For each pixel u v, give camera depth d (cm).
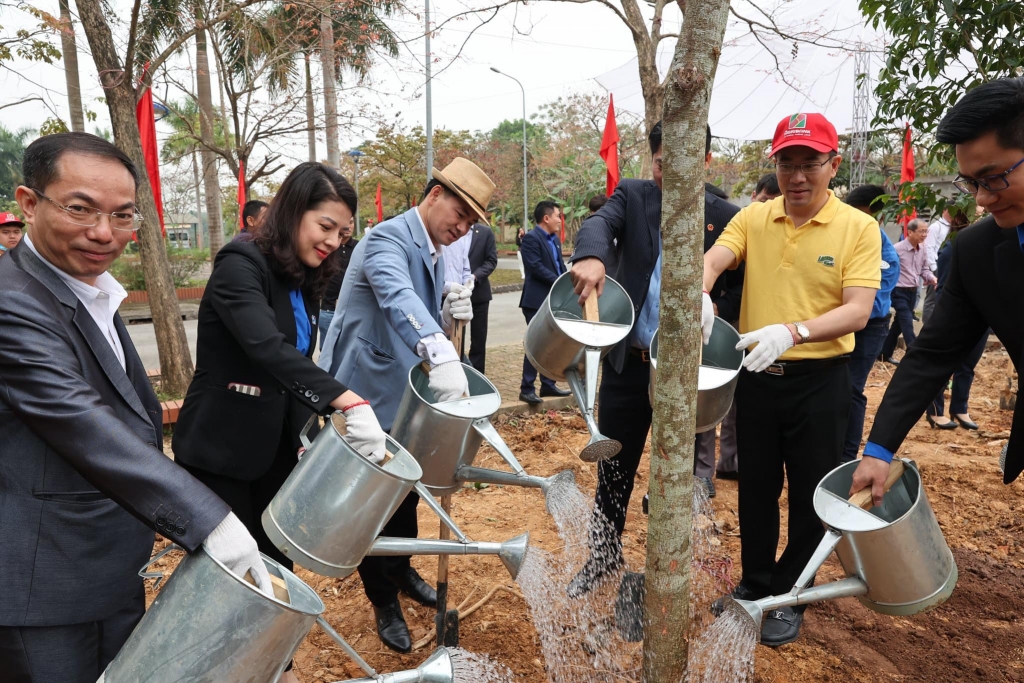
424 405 231
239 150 1063
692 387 194
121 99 648
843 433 291
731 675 229
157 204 738
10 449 166
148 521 157
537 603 289
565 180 3331
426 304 292
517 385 760
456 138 3309
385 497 188
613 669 281
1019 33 401
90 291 181
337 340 296
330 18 818
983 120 181
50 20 610
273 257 236
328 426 194
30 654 168
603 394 337
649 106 693
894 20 429
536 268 684
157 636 153
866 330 433
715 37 173
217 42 1003
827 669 285
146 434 186
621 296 305
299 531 187
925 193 434
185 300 1848
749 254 299
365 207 3538
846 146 2020
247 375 236
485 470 238
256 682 157
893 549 203
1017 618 323
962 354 244
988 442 596
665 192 186
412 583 320
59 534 168
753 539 306
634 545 386
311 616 158
